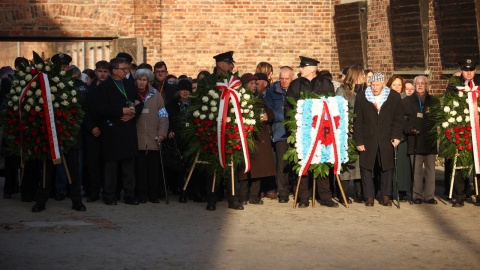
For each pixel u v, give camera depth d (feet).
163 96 49.24
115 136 44.37
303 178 44.34
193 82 53.06
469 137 44.11
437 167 65.72
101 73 46.60
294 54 83.15
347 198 46.52
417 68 68.33
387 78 72.74
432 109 45.09
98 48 115.03
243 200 45.44
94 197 46.11
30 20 78.54
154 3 81.15
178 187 48.55
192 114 43.62
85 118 45.32
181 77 55.57
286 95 45.24
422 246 33.27
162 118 46.03
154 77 49.80
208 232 36.27
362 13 76.02
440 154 45.09
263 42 82.79
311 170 44.01
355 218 40.45
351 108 45.06
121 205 44.80
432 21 66.74
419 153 45.70
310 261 30.19
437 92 66.54
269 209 43.45
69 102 42.01
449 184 47.91
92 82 46.83
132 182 45.21
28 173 45.73
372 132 44.45
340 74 80.28
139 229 37.01
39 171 44.14
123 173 45.19
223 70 45.01
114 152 44.34
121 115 44.27
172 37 81.82
